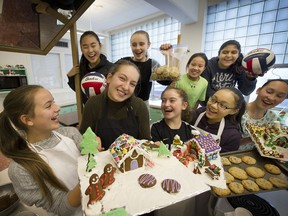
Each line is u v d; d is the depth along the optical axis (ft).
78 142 2.72
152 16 9.85
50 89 11.03
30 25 2.16
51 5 1.85
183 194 1.54
